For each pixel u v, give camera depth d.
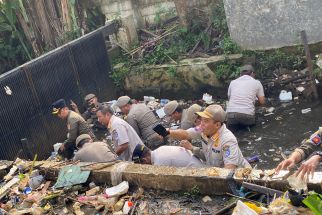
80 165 5.25
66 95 9.45
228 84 9.82
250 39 9.79
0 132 7.81
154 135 7.26
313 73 8.79
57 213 4.63
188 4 10.87
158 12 11.60
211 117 4.75
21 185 5.25
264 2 9.35
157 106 10.16
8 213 4.72
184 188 4.58
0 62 11.73
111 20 11.29
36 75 8.65
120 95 11.14
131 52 11.23
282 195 3.96
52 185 5.23
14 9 11.29
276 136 7.68
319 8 9.02
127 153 6.32
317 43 9.28
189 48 10.78
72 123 7.48
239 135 8.01
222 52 10.27
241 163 4.84
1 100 7.86
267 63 9.56
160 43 10.99
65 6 11.60
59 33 11.77
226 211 4.05
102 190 4.92
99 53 10.59
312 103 8.59
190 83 10.22
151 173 4.71
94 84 10.37
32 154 8.45
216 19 10.55
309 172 3.11
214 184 4.40
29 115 8.45
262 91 8.23
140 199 4.62
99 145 5.78
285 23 9.36
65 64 9.46
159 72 10.47
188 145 5.49
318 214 3.13
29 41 11.67
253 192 4.16
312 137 3.28
